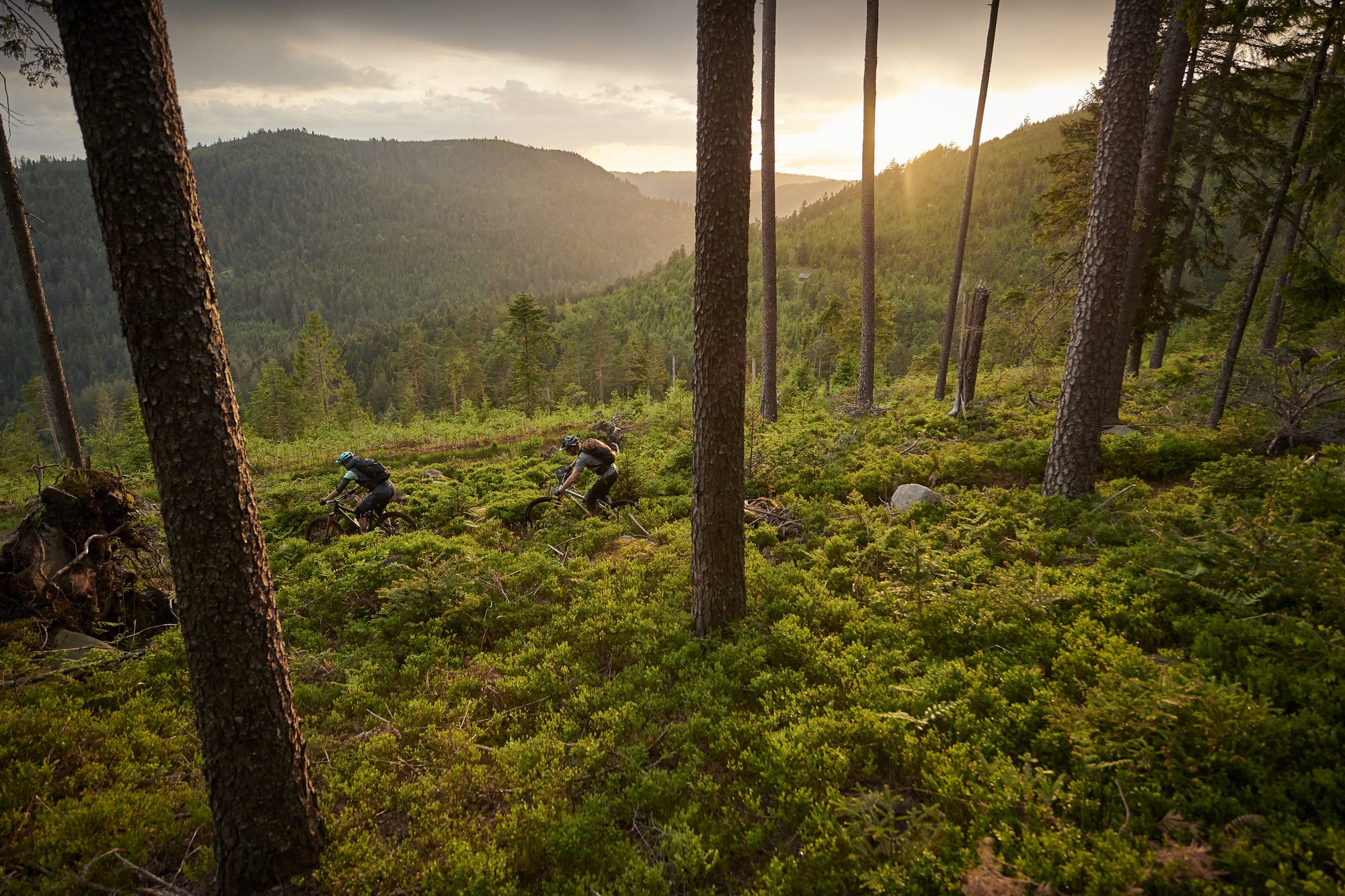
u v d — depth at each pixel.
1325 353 11.13
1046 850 3.13
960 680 4.85
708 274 5.48
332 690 5.96
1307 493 6.59
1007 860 3.17
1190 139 14.28
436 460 23.58
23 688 5.63
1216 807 3.27
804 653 5.66
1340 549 5.27
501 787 4.49
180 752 5.03
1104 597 5.48
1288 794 3.29
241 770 3.56
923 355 42.84
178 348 3.20
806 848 3.57
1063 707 4.04
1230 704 3.59
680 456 13.41
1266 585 5.06
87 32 2.87
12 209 12.06
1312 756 3.42
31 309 12.45
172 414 3.23
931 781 3.85
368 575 8.27
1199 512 6.72
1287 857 2.85
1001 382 20.78
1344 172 8.63
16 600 6.52
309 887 3.71
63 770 4.75
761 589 7.00
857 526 8.45
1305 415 9.52
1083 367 8.13
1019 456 10.48
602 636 6.50
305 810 3.84
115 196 3.01
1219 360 18.88
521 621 7.18
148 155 3.02
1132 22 7.43
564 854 3.84
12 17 10.00
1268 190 14.38
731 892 3.53
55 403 12.89
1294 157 9.22
